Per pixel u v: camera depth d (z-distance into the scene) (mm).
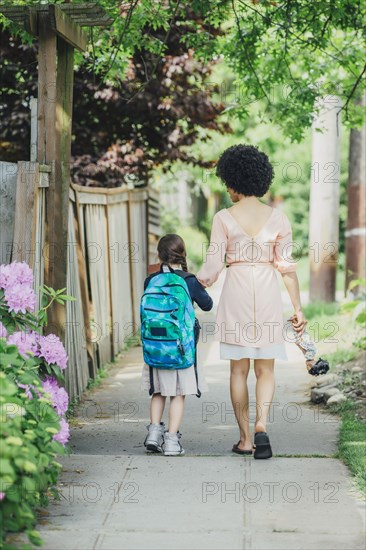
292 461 6059
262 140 29453
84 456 6184
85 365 9188
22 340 5242
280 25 8500
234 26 9820
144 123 12797
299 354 11430
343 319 13414
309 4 8461
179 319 6266
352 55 10438
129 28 9250
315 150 16656
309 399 8539
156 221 16219
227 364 10844
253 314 6105
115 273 11531
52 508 5051
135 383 9633
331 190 16625
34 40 11000
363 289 15008
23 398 4816
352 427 7016
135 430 7332
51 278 7035
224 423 7586
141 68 12031
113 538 4574
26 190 6312
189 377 6391
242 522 4816
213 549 4422
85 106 12461
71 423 7586
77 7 6855
